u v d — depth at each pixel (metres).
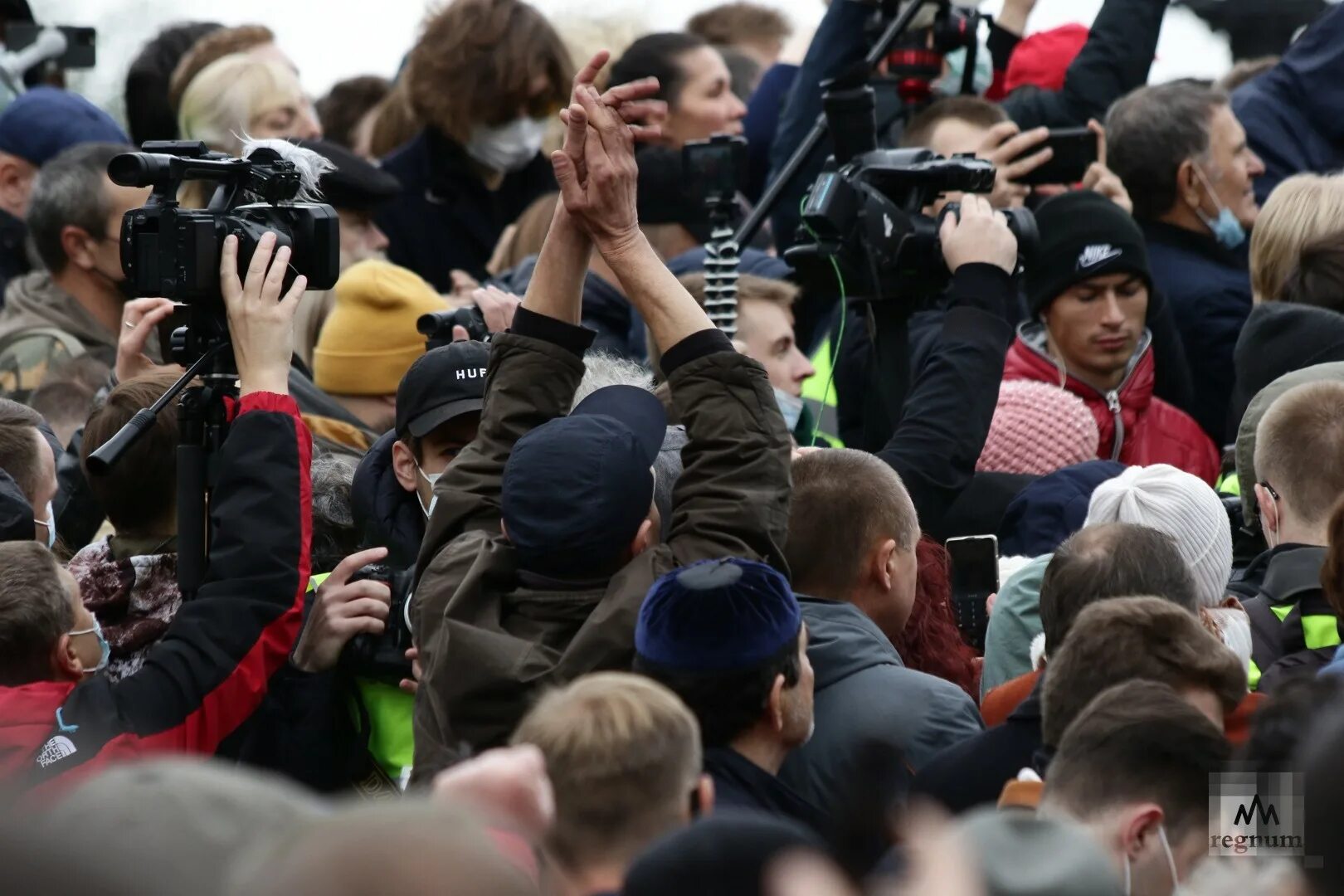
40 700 12.69
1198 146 22.81
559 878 9.84
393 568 15.55
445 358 15.40
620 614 12.07
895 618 14.34
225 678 13.33
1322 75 25.20
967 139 22.61
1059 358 20.61
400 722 14.59
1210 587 14.77
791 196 24.34
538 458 12.42
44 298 21.47
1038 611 14.81
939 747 12.99
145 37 32.19
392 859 5.88
